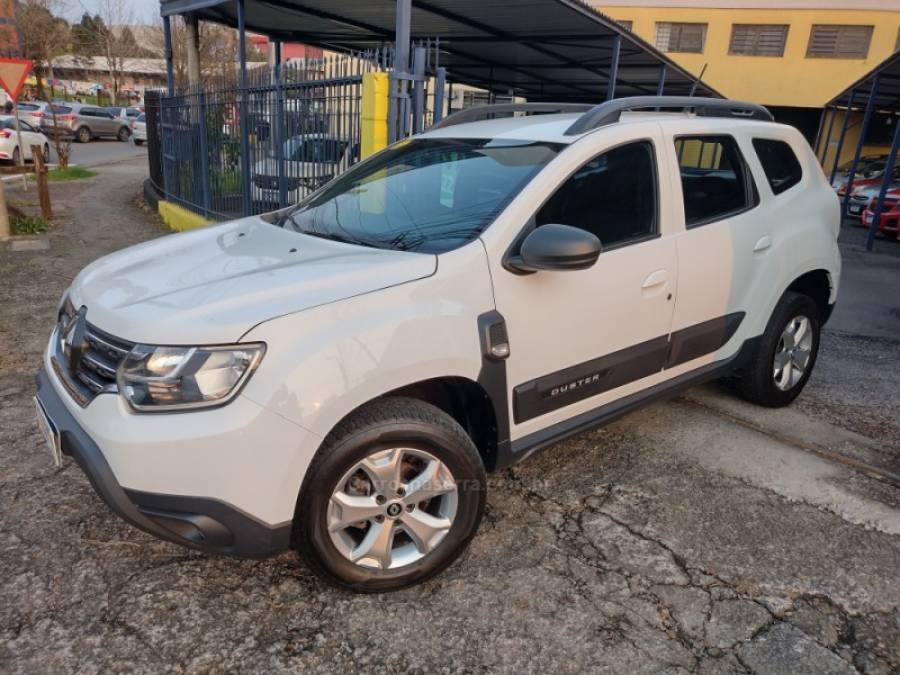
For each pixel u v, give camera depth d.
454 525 2.62
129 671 2.23
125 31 50.50
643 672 2.29
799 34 23.89
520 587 2.67
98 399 2.29
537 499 3.29
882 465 3.71
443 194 3.12
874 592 2.70
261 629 2.43
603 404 3.23
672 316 3.38
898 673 2.32
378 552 2.51
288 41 12.18
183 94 9.91
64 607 2.49
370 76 5.89
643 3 25.22
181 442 2.13
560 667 2.30
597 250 2.59
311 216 3.44
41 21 35.41
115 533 2.93
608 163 3.14
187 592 2.59
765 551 2.94
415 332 2.45
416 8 8.59
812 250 4.13
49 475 3.35
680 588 2.69
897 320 6.93
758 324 3.94
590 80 15.88
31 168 14.28
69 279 7.18
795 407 4.45
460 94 20.55
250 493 2.21
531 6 8.20
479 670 2.28
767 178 3.98
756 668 2.32
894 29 22.91
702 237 3.47
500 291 2.70
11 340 5.20
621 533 3.03
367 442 2.37
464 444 2.57
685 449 3.82
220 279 2.58
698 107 3.76
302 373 2.22
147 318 2.30
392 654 2.33
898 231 12.54
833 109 20.42
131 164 22.06
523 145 3.21
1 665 2.23
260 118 7.95
